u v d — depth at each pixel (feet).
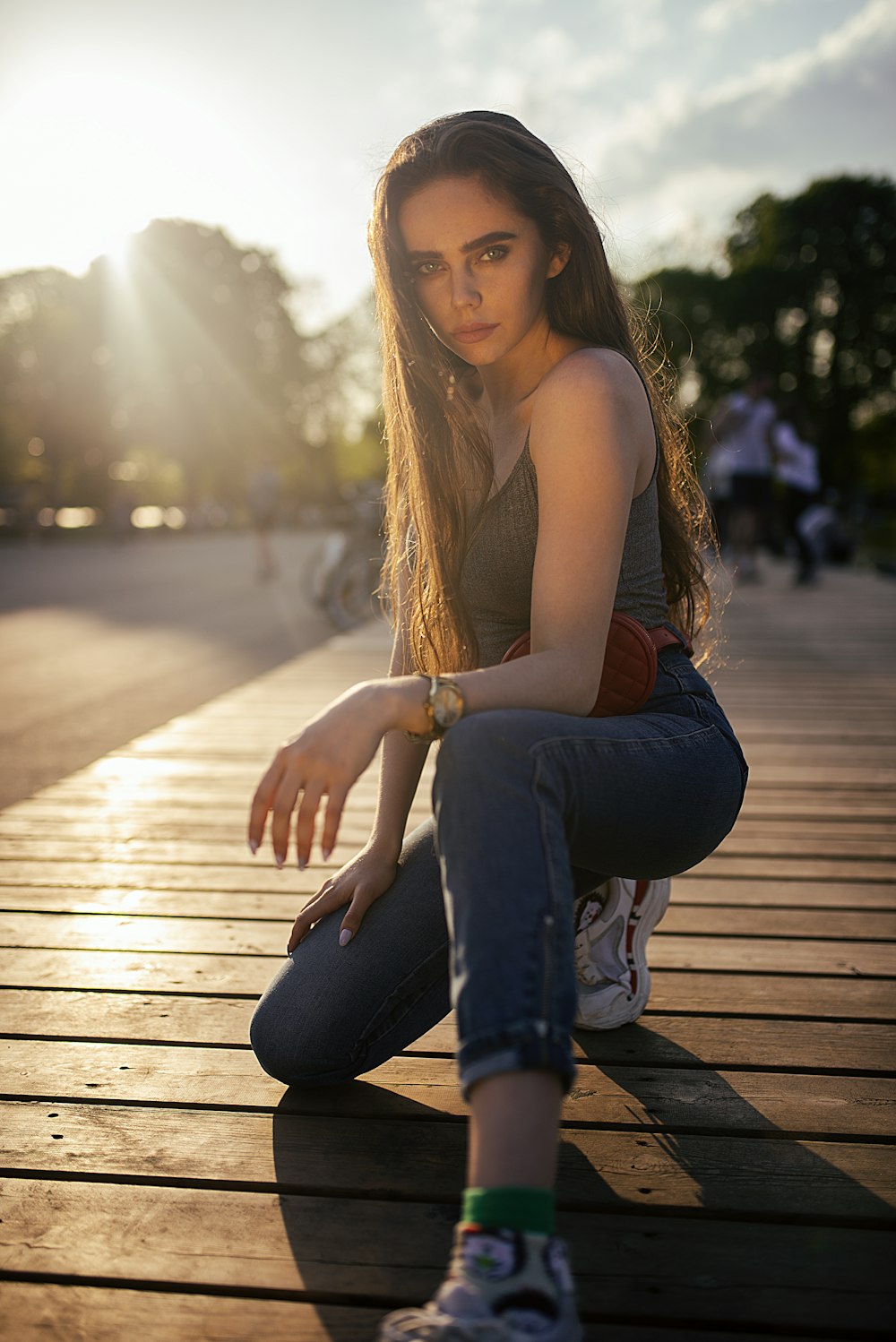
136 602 37.81
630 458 4.50
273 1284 4.12
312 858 9.75
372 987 5.27
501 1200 3.15
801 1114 5.36
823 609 30.01
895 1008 6.57
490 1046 3.30
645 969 6.27
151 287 155.02
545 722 3.99
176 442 160.35
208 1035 6.27
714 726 4.76
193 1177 4.84
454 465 5.22
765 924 8.03
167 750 14.46
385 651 23.62
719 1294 4.08
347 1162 4.96
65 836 10.53
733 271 127.85
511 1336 2.95
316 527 157.17
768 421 36.68
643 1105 5.45
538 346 4.96
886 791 11.80
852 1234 4.46
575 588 4.33
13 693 19.90
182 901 8.61
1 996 6.81
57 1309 4.02
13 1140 5.16
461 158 4.50
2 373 153.79
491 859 3.60
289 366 166.61
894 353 120.78
